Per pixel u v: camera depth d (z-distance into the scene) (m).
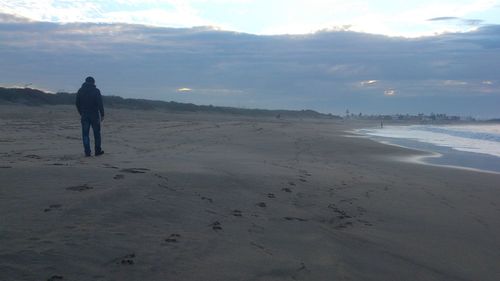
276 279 4.57
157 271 4.38
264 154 16.31
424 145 27.89
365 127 65.31
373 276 5.05
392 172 13.98
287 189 8.97
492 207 9.45
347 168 13.93
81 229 5.07
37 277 3.94
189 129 28.92
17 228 4.89
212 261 4.78
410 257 5.88
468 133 46.34
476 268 5.71
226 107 106.38
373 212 8.14
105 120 36.81
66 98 66.69
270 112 117.69
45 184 6.77
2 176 6.99
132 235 5.15
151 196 6.70
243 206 7.23
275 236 5.96
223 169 10.32
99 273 4.18
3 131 20.64
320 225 6.84
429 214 8.38
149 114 59.94
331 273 4.90
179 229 5.61
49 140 16.84
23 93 60.59
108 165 9.24
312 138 27.73
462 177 13.80
